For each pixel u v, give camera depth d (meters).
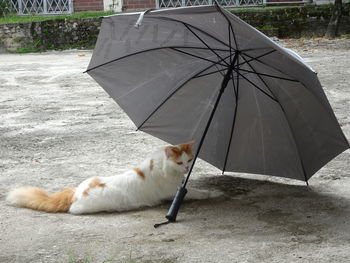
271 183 3.44
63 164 3.77
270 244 2.68
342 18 10.45
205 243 2.70
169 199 3.11
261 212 3.03
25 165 3.77
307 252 2.61
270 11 10.60
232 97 3.18
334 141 2.99
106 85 3.14
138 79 3.15
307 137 3.07
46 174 3.59
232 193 3.29
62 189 3.35
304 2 11.70
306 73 2.76
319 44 9.50
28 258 2.60
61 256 2.61
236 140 3.25
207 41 3.00
